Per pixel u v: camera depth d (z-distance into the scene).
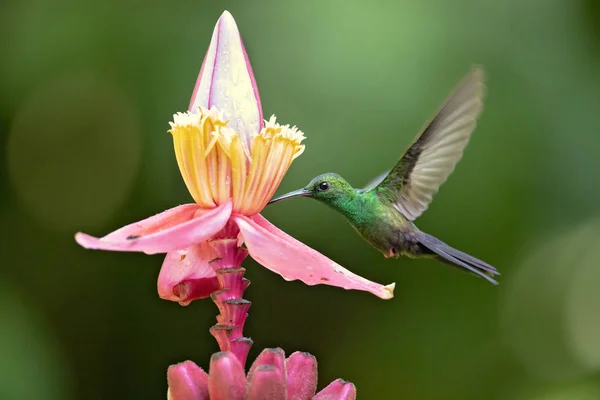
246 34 9.95
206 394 4.05
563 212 10.05
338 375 10.66
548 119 10.09
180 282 4.72
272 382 3.87
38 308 10.52
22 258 10.67
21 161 10.66
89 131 10.42
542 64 10.20
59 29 10.17
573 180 10.04
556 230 10.05
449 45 9.92
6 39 10.23
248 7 10.06
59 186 10.70
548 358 10.80
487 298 10.56
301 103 9.74
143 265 10.71
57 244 10.73
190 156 4.42
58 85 10.23
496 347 10.65
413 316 10.62
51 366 9.96
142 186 10.34
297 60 9.84
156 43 10.11
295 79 9.79
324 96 9.75
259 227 4.36
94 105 10.32
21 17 10.25
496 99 10.05
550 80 10.16
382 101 9.70
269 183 4.50
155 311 10.66
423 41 9.88
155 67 10.09
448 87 9.77
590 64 10.25
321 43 9.86
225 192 4.43
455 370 10.66
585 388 10.90
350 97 9.73
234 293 4.41
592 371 10.92
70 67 10.13
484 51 10.04
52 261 10.71
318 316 10.73
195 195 4.48
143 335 10.63
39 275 10.66
